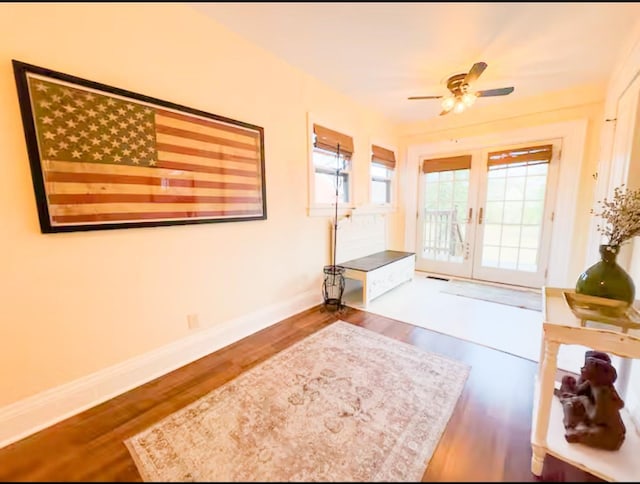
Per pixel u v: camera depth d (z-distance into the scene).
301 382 1.86
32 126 1.42
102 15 1.60
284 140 2.72
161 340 2.01
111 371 1.79
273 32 2.13
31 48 1.40
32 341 1.52
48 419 1.57
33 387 1.53
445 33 2.07
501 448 1.37
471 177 4.08
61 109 1.49
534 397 1.66
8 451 1.40
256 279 2.61
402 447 1.37
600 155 2.97
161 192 1.91
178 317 2.09
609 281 1.49
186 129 1.99
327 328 2.65
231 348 2.32
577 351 2.27
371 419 1.54
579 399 1.44
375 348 2.28
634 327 1.30
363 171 3.84
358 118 3.64
